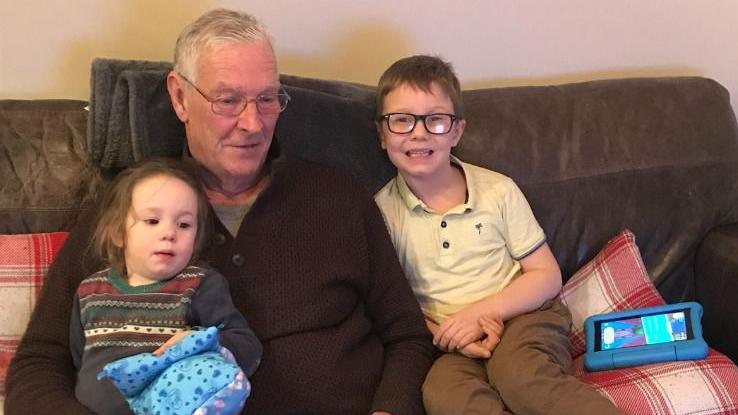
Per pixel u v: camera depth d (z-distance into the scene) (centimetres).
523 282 154
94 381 115
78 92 171
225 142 133
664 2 193
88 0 165
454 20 185
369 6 179
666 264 172
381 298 146
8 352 137
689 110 177
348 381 134
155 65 151
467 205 156
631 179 171
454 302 155
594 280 163
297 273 136
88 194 149
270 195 139
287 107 152
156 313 120
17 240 142
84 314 121
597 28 193
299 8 176
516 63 193
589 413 127
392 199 161
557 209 168
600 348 148
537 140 170
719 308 167
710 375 139
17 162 147
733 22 197
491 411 131
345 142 157
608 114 174
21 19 163
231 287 132
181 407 105
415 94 151
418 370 139
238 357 121
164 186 123
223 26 131
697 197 173
